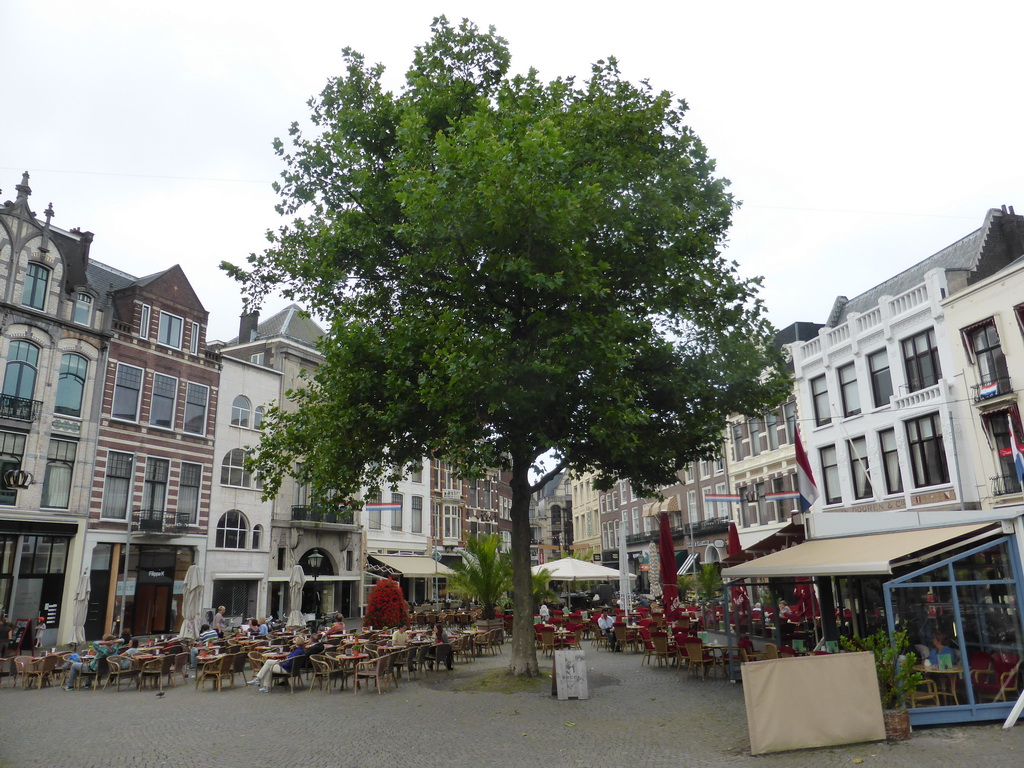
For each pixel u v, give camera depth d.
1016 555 11.16
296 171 16.41
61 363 29.09
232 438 36.72
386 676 16.95
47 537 28.00
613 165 14.09
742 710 12.34
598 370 13.26
